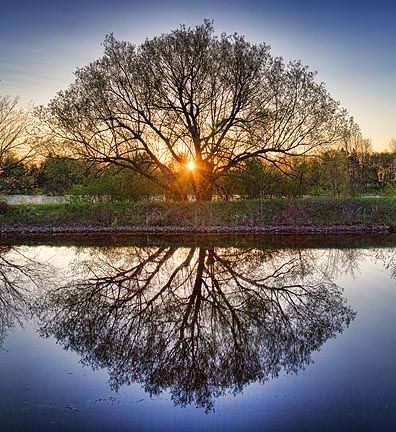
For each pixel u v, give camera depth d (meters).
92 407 6.81
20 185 33.66
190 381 7.76
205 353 9.09
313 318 11.34
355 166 37.91
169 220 28.88
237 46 28.53
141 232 27.58
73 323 11.15
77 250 21.84
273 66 28.94
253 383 7.62
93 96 28.62
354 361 8.42
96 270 17.47
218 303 12.94
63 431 6.11
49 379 7.83
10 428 6.19
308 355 8.81
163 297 13.62
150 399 7.09
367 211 29.86
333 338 9.68
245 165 30.55
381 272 16.47
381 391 7.17
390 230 27.97
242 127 28.98
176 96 29.03
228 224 28.56
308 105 29.36
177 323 11.16
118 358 8.85
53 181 33.28
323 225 28.72
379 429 6.06
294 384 7.52
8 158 32.94
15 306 12.77
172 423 6.33
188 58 28.14
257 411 6.64
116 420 6.43
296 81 29.16
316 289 14.22
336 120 29.67
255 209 29.69
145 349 9.38
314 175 31.73
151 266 18.05
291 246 22.50
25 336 10.17
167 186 30.67
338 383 7.51
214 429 6.16
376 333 9.93
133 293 14.12
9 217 29.48
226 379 7.80
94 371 8.18
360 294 13.40
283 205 30.14
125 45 28.58
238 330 10.59
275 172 31.62
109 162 29.80
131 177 31.05
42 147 30.66
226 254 20.44
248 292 14.10
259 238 25.33
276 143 29.72
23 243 24.14
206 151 29.91
